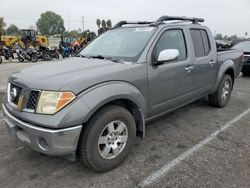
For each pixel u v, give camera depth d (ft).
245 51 33.04
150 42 11.71
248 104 19.75
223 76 17.58
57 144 8.62
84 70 9.99
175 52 11.43
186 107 18.51
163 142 12.86
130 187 9.36
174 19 14.46
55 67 10.77
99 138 9.57
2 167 10.52
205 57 15.28
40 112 8.70
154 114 12.37
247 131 14.35
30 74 9.97
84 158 9.52
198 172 10.24
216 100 17.92
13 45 76.07
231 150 12.05
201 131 14.26
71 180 9.74
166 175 10.05
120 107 10.16
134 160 11.10
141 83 10.94
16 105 9.61
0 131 13.98
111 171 10.30
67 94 8.64
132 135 10.83
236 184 9.48
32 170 10.36
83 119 8.78
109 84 9.64
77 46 77.25
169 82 12.47
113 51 12.55
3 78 32.14
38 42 75.92
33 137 8.89
